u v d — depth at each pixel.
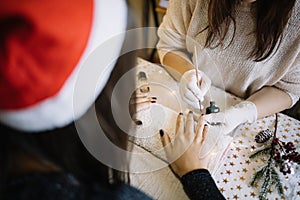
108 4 0.27
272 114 0.78
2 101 0.24
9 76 0.22
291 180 0.64
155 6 1.56
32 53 0.22
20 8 0.22
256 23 0.69
